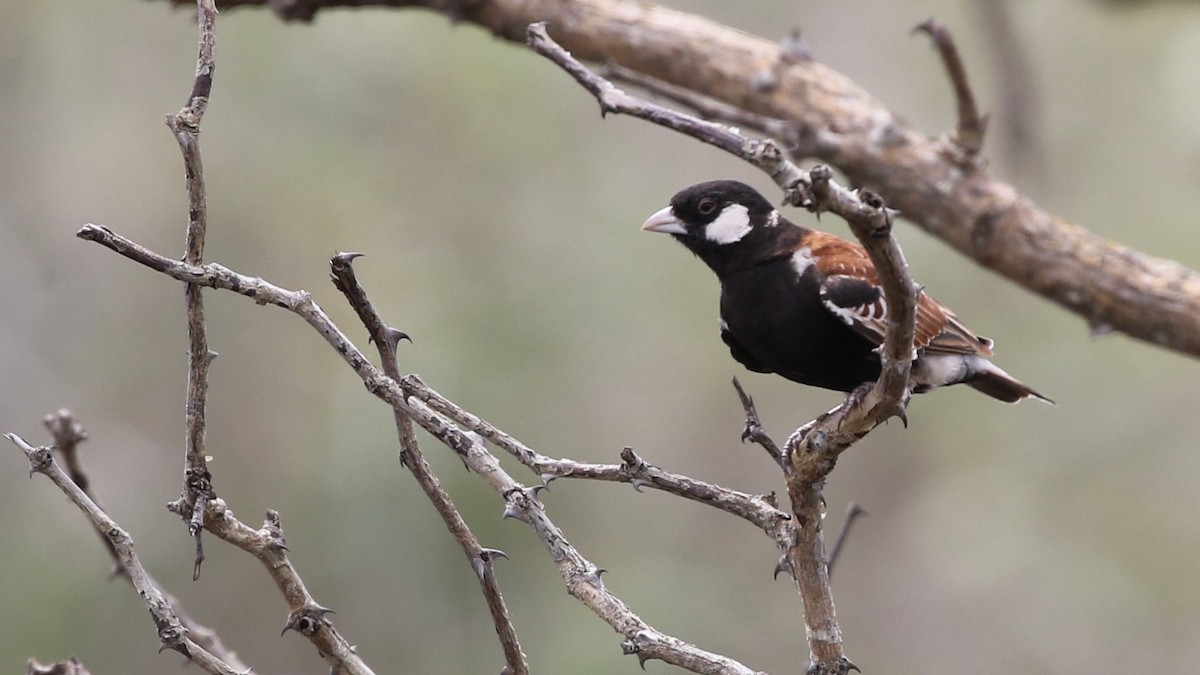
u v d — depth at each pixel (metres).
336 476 12.65
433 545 12.36
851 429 4.88
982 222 7.59
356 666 5.12
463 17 8.52
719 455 15.08
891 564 15.78
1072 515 15.21
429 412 4.91
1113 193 14.48
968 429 15.92
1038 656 14.86
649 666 12.22
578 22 8.38
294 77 14.33
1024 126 9.39
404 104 14.47
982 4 9.32
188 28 15.02
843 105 7.97
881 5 16.14
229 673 4.86
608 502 13.96
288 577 5.07
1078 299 7.48
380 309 13.57
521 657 5.04
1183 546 14.85
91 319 14.47
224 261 14.14
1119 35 14.59
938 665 15.06
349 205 14.23
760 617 14.30
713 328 14.85
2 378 14.10
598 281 14.36
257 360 13.93
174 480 13.89
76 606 13.12
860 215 4.11
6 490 13.70
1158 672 14.58
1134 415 15.02
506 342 13.59
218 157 14.25
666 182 14.97
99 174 14.78
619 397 14.25
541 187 14.63
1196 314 7.26
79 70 15.07
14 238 14.62
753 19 16.30
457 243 14.30
